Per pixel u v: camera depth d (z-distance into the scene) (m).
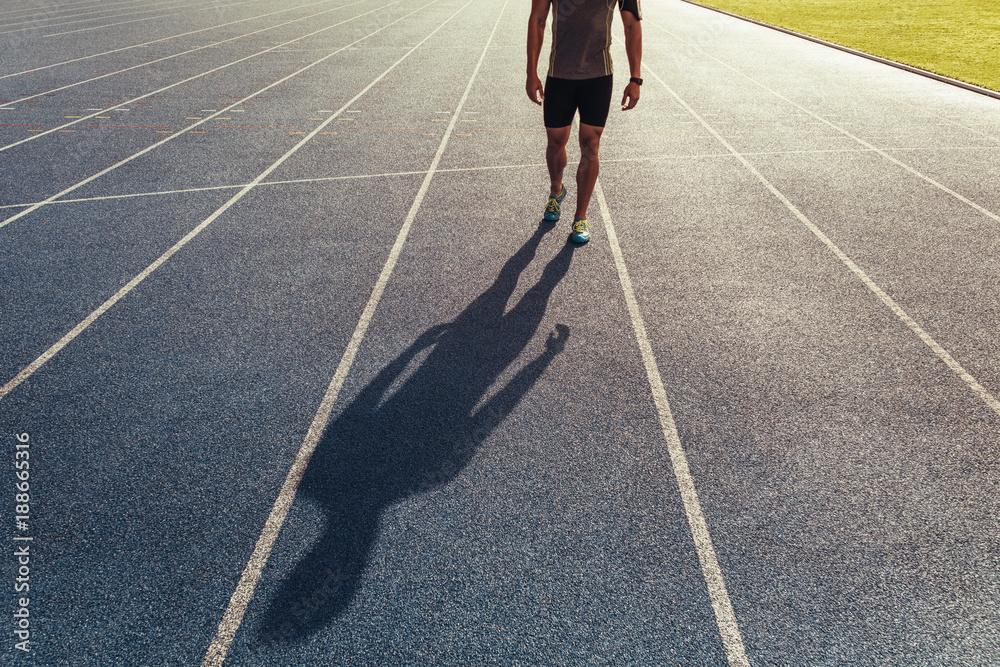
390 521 1.99
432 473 2.16
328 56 10.27
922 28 11.84
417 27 13.59
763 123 6.26
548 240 3.87
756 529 1.94
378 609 1.72
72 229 4.07
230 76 8.74
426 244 3.83
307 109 7.00
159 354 2.82
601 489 2.09
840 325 2.96
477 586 1.78
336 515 2.01
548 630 1.66
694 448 2.25
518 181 4.84
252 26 13.70
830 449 2.24
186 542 1.92
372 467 2.19
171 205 4.44
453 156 5.43
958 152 5.30
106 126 6.36
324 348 2.85
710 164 5.12
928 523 1.95
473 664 1.58
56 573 1.83
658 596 1.75
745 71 8.81
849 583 1.78
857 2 16.17
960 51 9.61
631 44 3.36
